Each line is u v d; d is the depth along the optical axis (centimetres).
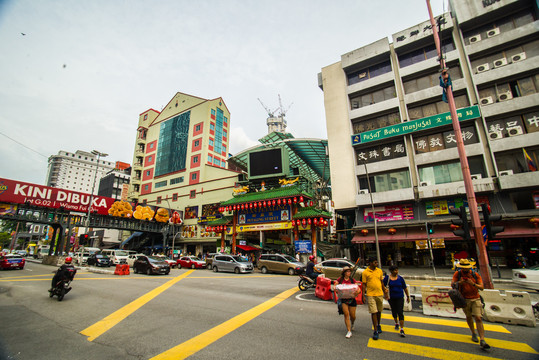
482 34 2294
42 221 3069
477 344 559
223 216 3500
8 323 750
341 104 2861
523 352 515
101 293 1188
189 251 4175
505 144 1988
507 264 1925
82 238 2566
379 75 2694
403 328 666
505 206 1934
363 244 2589
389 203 2380
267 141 3512
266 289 1306
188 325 719
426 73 2470
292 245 2986
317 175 4475
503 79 2117
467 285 580
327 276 1562
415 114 2464
